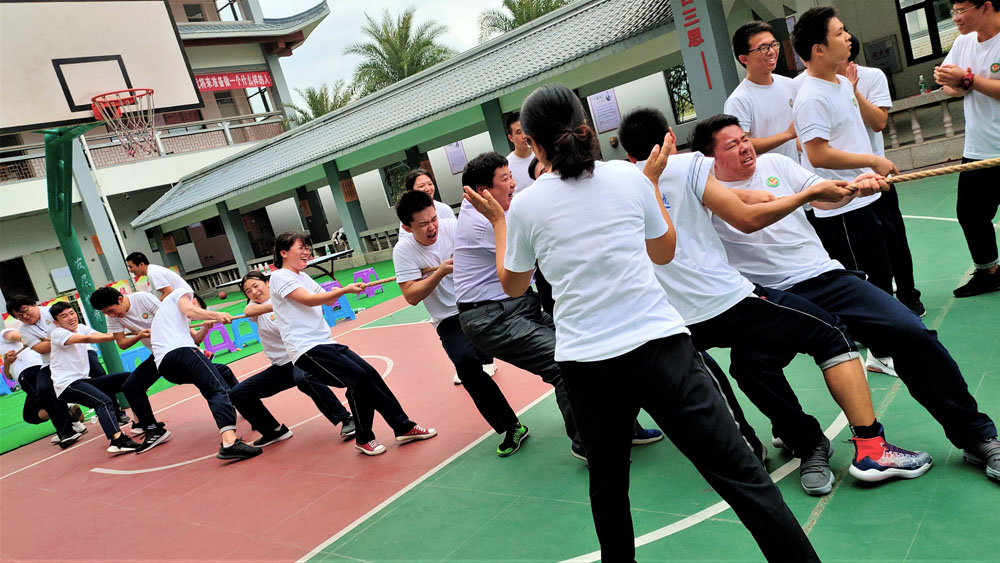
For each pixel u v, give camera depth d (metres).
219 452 5.40
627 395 2.05
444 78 15.88
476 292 3.71
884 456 2.71
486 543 3.14
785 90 4.11
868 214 3.67
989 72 3.92
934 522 2.40
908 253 4.16
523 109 2.10
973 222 4.18
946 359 2.58
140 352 10.05
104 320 7.95
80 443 7.21
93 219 11.76
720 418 2.01
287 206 25.94
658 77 18.36
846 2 13.88
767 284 2.98
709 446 2.00
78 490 5.62
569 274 2.06
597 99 19.14
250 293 5.34
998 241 5.29
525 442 4.19
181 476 5.32
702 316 2.78
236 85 27.19
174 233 24.98
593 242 2.03
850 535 2.47
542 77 11.61
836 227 3.74
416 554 3.21
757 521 1.99
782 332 2.70
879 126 4.04
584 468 3.65
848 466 2.92
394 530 3.51
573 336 2.08
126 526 4.53
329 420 5.30
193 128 25.77
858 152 3.59
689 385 2.00
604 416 2.08
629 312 2.02
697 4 8.58
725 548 2.60
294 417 6.21
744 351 2.83
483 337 3.69
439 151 21.80
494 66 14.00
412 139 15.41
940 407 2.60
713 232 2.80
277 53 28.52
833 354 2.70
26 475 6.47
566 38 12.49
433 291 4.16
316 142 17.86
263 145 20.95
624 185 2.08
